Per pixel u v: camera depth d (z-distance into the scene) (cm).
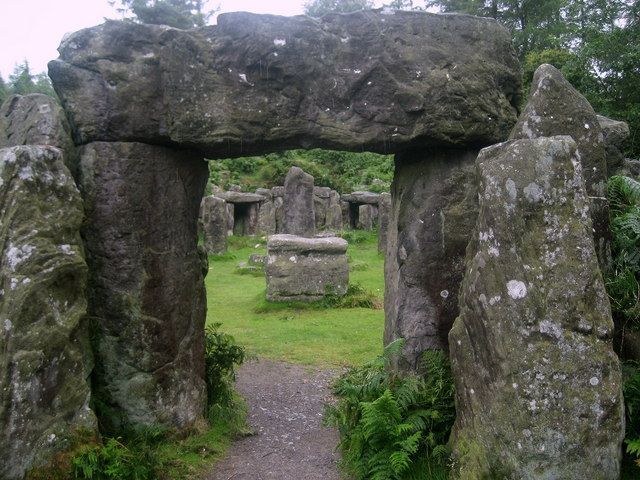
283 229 1867
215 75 437
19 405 336
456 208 488
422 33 459
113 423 444
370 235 2045
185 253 478
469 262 364
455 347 369
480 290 341
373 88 454
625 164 614
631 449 324
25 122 441
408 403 411
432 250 491
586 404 312
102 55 428
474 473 335
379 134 455
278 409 575
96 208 434
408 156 513
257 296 1105
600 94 1095
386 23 454
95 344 440
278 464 454
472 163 488
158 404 455
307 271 1038
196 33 437
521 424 313
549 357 315
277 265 1033
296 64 442
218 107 437
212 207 1669
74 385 367
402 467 374
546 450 310
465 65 463
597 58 1087
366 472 399
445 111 456
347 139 454
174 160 461
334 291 1042
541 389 313
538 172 328
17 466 335
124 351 443
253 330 874
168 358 461
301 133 451
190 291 482
